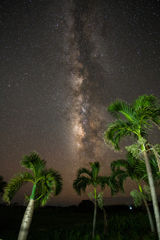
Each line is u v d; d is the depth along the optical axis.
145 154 5.75
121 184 10.63
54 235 9.96
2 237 9.00
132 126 6.32
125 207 28.11
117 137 6.78
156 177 7.05
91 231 10.95
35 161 7.16
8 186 6.64
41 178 6.97
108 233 9.82
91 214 24.91
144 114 6.07
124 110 6.21
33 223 16.86
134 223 11.33
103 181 11.21
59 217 21.80
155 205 5.08
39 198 7.00
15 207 30.84
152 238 7.86
